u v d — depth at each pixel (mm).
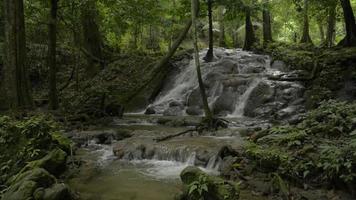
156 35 29047
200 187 5242
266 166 6500
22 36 12688
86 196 6164
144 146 9039
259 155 6660
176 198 5742
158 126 12703
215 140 9523
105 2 16781
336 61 14445
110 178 7227
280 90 14102
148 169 7902
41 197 5367
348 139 6188
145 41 28844
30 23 18172
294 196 5586
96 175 7422
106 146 10016
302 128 7656
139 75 19438
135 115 15969
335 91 13305
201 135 10516
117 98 14898
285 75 15102
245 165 6938
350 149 5512
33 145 7523
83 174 7461
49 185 5832
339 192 5508
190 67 19422
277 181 5891
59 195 5500
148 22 19891
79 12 19016
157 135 10508
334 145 6160
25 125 7789
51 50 14406
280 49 19844
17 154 7438
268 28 23516
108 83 18750
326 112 7762
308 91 13695
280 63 17719
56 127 9211
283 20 29094
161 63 13914
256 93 14461
